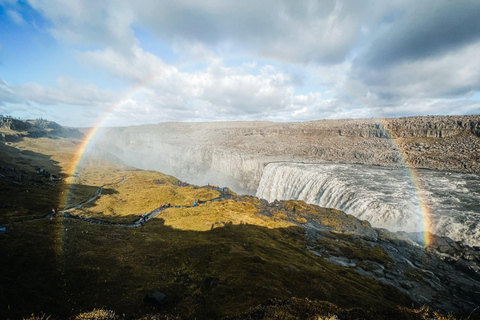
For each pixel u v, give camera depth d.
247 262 39.88
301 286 33.56
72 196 82.19
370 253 51.47
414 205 63.97
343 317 19.91
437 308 34.00
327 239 59.38
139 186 110.31
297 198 103.50
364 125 169.12
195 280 33.81
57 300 26.11
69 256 37.31
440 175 87.44
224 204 90.06
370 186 81.38
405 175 92.56
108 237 50.91
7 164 103.88
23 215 56.69
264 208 86.44
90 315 23.16
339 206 80.12
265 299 27.95
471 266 43.62
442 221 55.44
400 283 40.50
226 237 55.56
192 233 58.09
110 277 33.09
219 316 24.58
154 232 58.09
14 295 25.16
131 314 25.38
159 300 27.19
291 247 53.56
